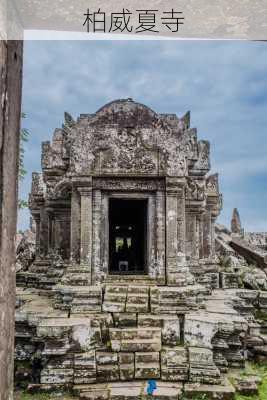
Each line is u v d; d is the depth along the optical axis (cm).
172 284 1060
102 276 1084
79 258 1093
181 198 1123
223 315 986
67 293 1021
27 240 2195
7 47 277
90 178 1085
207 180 1745
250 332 1152
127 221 1891
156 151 1102
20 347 952
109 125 1105
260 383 888
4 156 268
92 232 1092
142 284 1075
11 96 285
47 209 1441
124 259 1958
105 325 948
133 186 1108
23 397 817
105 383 847
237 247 2192
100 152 1097
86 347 877
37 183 1670
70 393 830
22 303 1173
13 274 288
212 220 1748
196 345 902
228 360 949
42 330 867
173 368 851
